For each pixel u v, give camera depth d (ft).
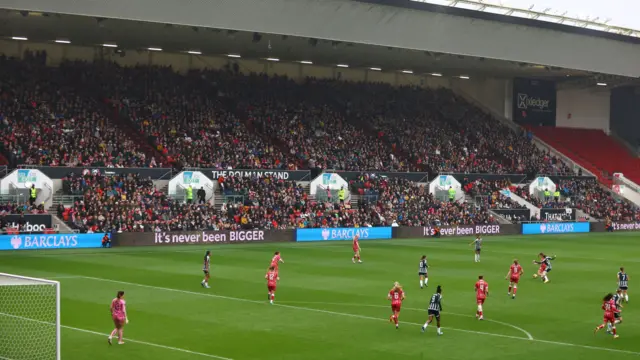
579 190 322.55
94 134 245.04
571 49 281.13
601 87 369.71
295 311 110.73
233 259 178.29
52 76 265.13
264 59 309.42
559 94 369.50
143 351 84.28
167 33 242.37
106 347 85.97
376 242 233.55
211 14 210.59
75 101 257.55
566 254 204.74
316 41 253.03
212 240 219.20
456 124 336.70
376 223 253.24
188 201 233.35
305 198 251.60
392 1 233.76
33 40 260.62
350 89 329.31
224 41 257.34
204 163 252.21
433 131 325.62
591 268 172.35
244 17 215.10
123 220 211.41
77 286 131.44
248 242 224.94
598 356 84.99
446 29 249.14
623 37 291.79
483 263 178.50
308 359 81.87
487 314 110.22
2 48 264.31
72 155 230.27
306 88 318.45
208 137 266.36
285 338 92.27
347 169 278.87
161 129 262.47
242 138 273.75
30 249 193.16
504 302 121.39
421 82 356.59
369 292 129.70
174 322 101.19
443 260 183.83
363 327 99.50
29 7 187.32
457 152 317.83
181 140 258.78
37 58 265.13
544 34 270.67
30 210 206.39
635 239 260.42
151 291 127.54
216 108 285.23
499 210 284.82
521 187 304.71
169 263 167.84
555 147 354.13
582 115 376.68
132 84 277.03
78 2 192.24
